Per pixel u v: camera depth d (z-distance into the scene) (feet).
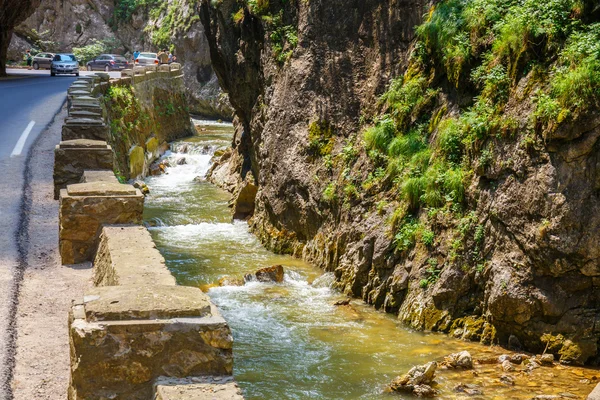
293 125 56.34
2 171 40.83
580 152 35.22
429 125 46.37
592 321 34.91
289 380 32.58
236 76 69.21
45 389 15.94
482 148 40.52
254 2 62.18
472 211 40.29
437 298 39.65
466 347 36.91
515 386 31.37
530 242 36.27
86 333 12.35
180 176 93.30
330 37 55.16
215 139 120.98
